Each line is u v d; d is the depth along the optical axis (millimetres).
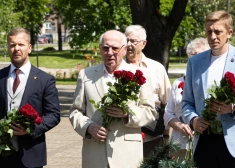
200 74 5621
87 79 5828
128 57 7125
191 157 5738
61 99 22891
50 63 48312
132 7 15289
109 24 32844
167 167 5156
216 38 5426
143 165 5340
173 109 6684
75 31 33438
